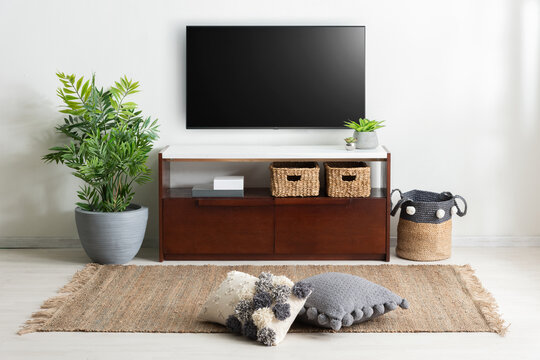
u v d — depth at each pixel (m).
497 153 5.21
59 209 5.24
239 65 5.09
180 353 3.36
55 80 5.12
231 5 5.09
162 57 5.12
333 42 5.08
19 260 4.89
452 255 5.03
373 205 4.79
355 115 5.14
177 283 4.34
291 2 5.09
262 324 3.45
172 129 5.18
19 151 5.19
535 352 3.37
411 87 5.16
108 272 4.54
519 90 5.16
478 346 3.44
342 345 3.45
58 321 3.71
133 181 5.21
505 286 4.34
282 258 4.87
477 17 5.10
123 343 3.47
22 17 5.07
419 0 5.09
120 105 4.89
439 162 5.23
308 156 4.74
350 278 3.72
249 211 4.80
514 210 5.27
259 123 5.15
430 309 3.90
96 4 5.07
